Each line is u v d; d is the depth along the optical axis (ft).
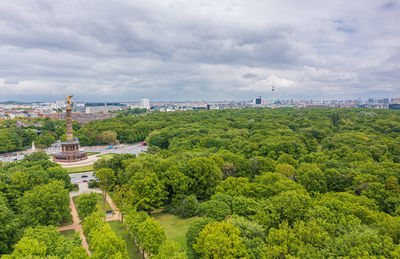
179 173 398.62
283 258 209.36
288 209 269.03
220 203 297.12
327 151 590.14
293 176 440.04
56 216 317.63
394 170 398.01
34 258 196.85
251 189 350.23
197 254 239.09
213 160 446.60
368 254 192.85
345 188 375.04
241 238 222.07
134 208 333.83
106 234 234.17
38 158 580.30
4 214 268.41
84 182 539.70
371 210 272.92
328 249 207.21
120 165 514.68
